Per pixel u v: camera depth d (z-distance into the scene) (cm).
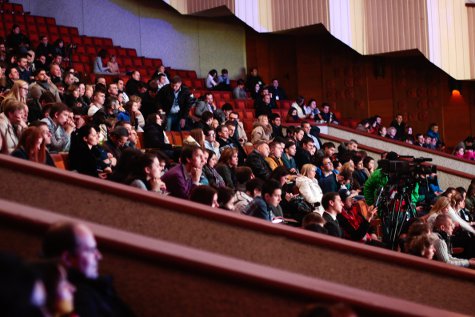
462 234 850
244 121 1462
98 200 390
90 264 293
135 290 322
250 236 405
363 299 334
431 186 1208
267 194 711
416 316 334
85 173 694
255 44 1897
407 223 851
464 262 748
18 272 215
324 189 1011
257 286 324
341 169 1078
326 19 1565
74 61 1559
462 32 1568
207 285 323
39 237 319
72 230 292
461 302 464
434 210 855
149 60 1705
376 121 1636
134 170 566
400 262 445
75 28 1664
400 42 1566
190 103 1213
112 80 1445
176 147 988
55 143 777
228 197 636
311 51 1866
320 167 1084
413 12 1548
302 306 325
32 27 1598
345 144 1298
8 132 632
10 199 381
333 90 1848
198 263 322
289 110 1532
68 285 274
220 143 1109
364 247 434
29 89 944
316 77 1864
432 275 456
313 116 1603
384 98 1809
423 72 1786
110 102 1027
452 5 1559
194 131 978
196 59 1856
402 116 1802
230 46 1897
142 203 394
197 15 1759
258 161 984
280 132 1377
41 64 1372
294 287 325
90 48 1634
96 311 286
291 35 1888
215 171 820
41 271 267
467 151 1547
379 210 887
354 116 1827
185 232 396
